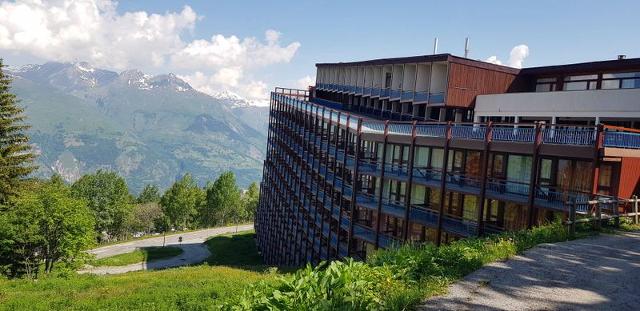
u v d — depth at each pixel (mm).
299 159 58906
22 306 25438
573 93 30625
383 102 51156
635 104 26953
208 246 92688
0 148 47125
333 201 43844
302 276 11945
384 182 37875
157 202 133375
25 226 45281
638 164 22750
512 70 40000
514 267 13023
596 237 17141
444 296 10711
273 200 75000
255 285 13531
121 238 114000
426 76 43094
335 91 62688
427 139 31047
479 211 27000
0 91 48219
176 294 24750
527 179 26141
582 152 21844
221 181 127125
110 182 109500
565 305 10094
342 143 43750
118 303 24125
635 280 11891
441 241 31891
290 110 64688
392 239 33906
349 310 9438
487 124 26641
